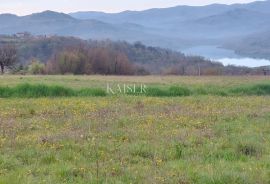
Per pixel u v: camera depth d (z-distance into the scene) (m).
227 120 22.62
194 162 14.23
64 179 12.33
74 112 24.81
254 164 13.99
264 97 36.47
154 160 14.41
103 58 108.31
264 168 13.48
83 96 35.12
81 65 104.44
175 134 18.31
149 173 12.85
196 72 100.19
